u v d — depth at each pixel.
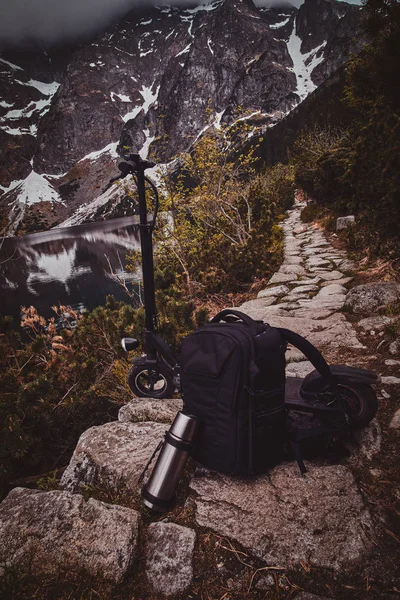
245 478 2.15
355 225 9.11
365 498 2.06
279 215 17.89
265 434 2.01
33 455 3.46
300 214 17.53
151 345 2.94
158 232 9.02
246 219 13.45
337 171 12.43
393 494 2.09
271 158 68.62
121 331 4.48
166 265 8.75
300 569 1.72
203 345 2.02
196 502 2.05
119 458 2.34
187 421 1.99
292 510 1.95
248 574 1.71
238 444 1.96
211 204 11.34
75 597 1.63
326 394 2.34
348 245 9.41
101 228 128.25
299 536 1.83
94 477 2.31
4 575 1.71
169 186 8.89
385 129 6.15
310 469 2.20
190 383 2.05
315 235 12.22
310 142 19.86
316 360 2.07
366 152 6.71
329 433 2.26
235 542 1.84
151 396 3.21
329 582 1.67
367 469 2.26
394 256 6.05
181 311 4.80
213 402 1.97
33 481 3.26
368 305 4.93
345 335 4.30
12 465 3.45
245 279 8.04
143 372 3.26
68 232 131.12
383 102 6.30
